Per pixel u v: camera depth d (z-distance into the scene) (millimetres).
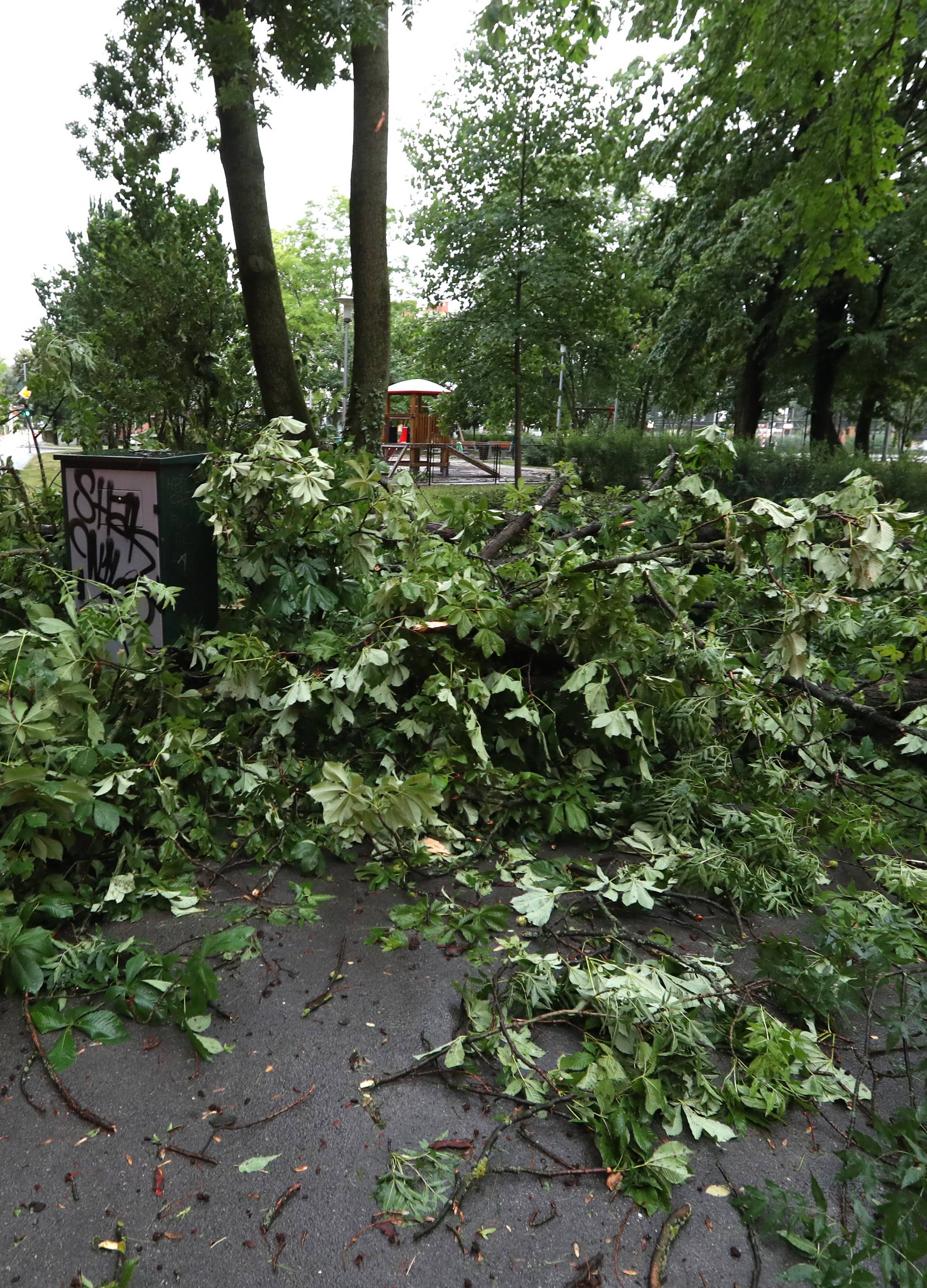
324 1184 1848
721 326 20469
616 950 2670
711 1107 2098
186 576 4305
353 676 3500
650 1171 1901
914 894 3143
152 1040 2277
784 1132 2104
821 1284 1648
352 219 10758
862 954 2541
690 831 3418
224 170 9695
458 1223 1776
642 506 4852
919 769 4383
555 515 5441
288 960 2650
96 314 10875
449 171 14523
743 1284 1686
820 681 4727
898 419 35688
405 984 2547
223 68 9047
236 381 10344
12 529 5410
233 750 3707
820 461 16156
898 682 4285
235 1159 1901
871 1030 2514
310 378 11445
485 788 3594
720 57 9836
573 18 8523
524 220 14195
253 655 3676
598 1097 2010
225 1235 1714
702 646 3994
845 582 4082
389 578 3783
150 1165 1874
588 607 3678
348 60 10102
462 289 15258
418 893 3086
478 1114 2074
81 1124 1981
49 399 6094
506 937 2830
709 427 4676
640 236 21578
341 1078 2156
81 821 2701
